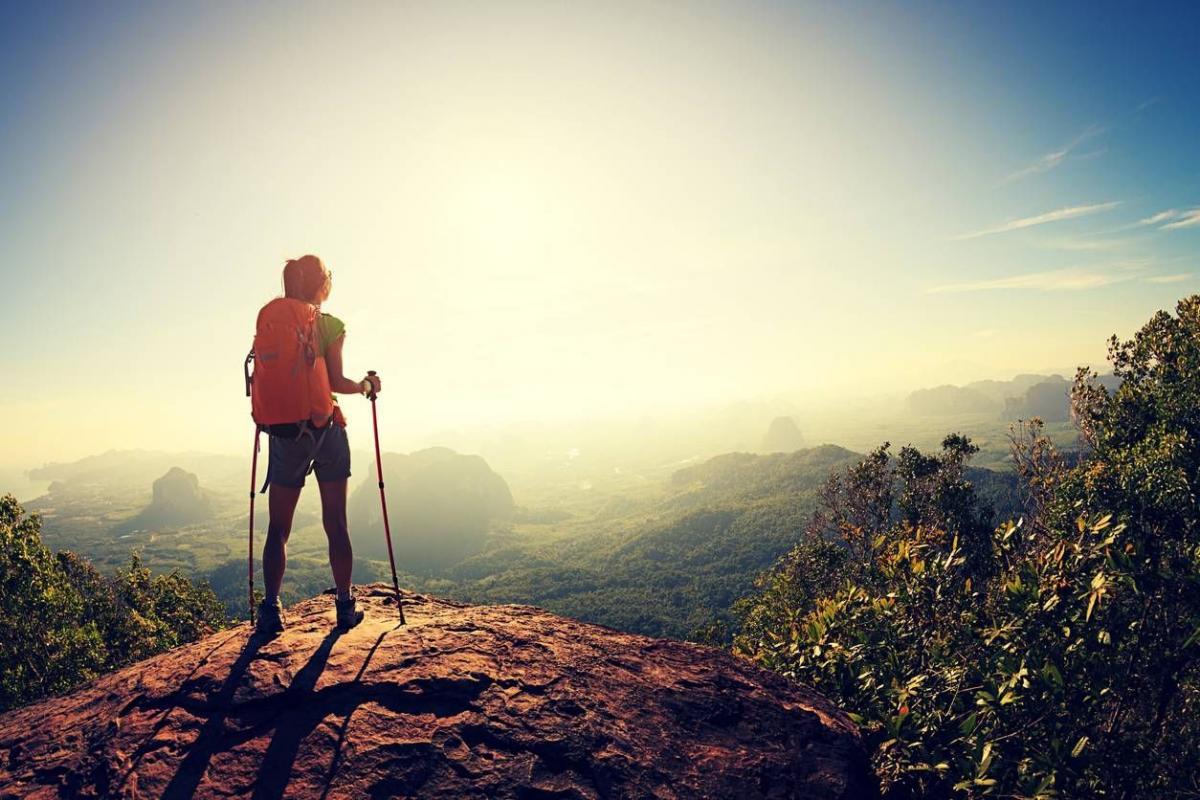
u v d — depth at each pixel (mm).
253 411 3912
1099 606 5918
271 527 4059
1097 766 5473
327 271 4309
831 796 3656
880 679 5598
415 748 3084
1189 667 7012
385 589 5371
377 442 4691
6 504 25312
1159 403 19156
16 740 3178
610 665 4223
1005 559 6875
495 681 3664
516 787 2996
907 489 34562
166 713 3213
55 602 25953
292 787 2791
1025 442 20875
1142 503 12000
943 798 4441
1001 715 5160
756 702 4293
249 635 4016
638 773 3281
